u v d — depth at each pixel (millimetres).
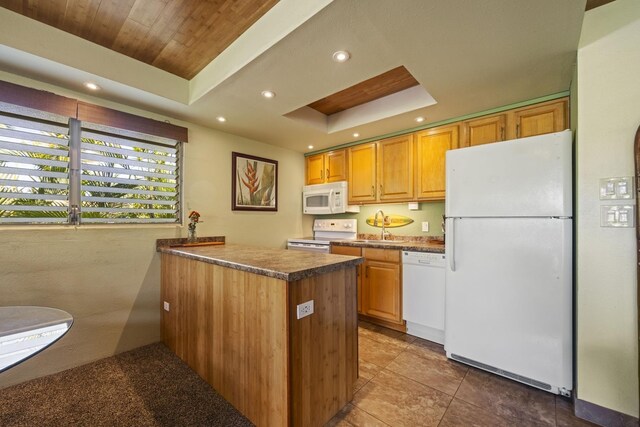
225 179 3129
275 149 3711
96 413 1605
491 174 1958
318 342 1493
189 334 2105
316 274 1461
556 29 1477
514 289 1862
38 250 1972
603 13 1546
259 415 1479
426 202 3199
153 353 2312
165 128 2586
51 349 2006
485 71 1899
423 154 2930
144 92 2174
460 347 2098
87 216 2225
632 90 1476
